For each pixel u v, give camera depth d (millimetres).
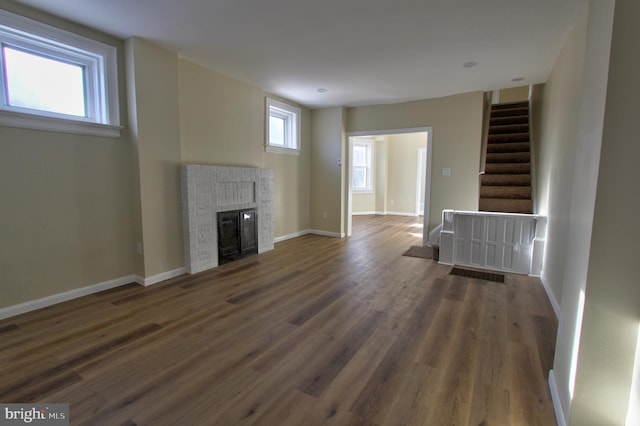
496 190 5070
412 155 8922
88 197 2953
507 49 3199
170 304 2848
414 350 2139
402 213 9195
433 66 3719
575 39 2588
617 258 1276
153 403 1626
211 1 2371
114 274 3207
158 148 3307
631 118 1225
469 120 4816
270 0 2355
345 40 3033
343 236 5988
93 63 2953
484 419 1533
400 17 2592
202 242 3787
